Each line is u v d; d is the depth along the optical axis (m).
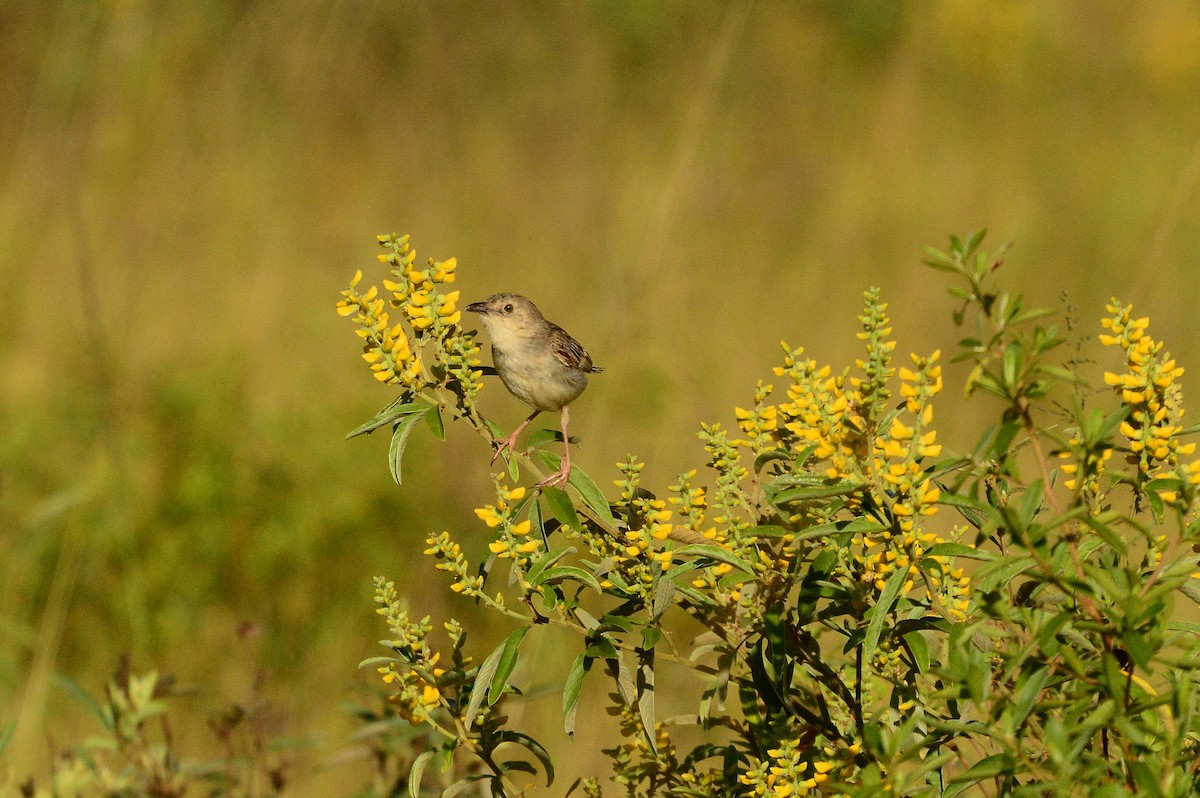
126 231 16.00
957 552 3.67
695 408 12.26
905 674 4.20
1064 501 6.01
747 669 4.48
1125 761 3.40
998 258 3.38
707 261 15.88
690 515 4.48
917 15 23.52
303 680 9.51
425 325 4.42
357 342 14.32
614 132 19.66
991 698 3.41
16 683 9.38
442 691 4.93
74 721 9.23
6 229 15.73
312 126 18.84
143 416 11.89
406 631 4.43
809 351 14.48
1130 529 5.43
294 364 13.72
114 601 10.08
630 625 4.05
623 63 21.30
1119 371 10.49
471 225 17.03
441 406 4.47
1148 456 3.85
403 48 20.45
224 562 10.36
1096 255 16.95
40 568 10.27
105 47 18.83
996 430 3.62
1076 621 3.47
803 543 4.25
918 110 21.03
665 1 21.98
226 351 13.29
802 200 17.75
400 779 6.23
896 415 3.96
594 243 16.25
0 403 12.21
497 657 4.11
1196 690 3.46
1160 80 23.64
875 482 3.78
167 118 18.20
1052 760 3.50
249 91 18.91
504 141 19.09
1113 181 19.16
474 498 11.38
